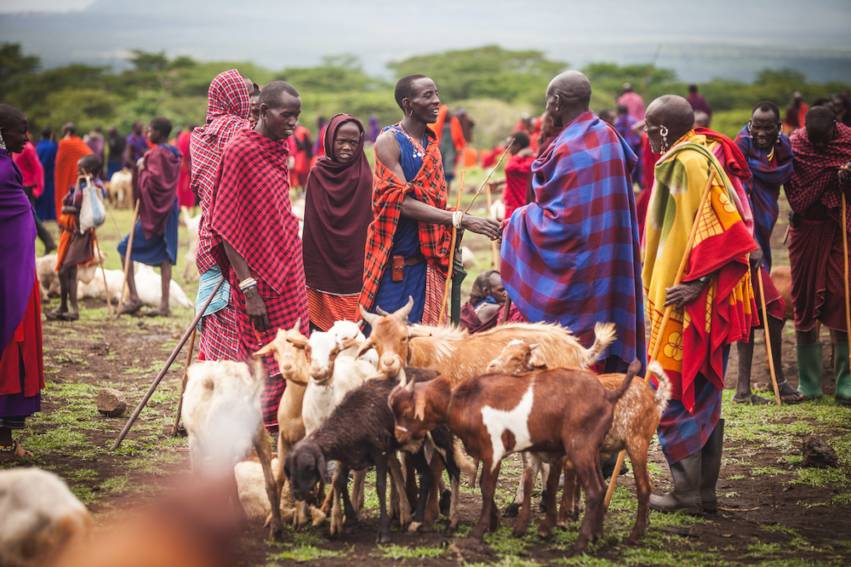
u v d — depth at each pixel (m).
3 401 7.87
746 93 91.88
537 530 6.38
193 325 8.30
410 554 5.89
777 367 10.35
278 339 6.30
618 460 6.70
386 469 6.19
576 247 7.19
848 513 7.05
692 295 6.83
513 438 5.94
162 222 14.17
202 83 91.12
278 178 7.94
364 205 9.51
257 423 6.23
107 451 8.20
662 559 5.97
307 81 101.19
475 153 37.53
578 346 6.84
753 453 8.50
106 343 12.53
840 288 10.05
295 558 5.86
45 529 4.76
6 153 8.02
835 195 9.96
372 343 6.33
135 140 28.27
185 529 3.83
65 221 13.70
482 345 6.73
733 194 7.00
